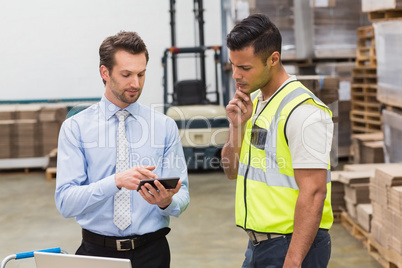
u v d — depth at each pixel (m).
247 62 2.16
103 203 2.42
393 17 5.64
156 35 10.02
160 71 10.09
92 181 2.46
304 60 8.71
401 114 5.65
